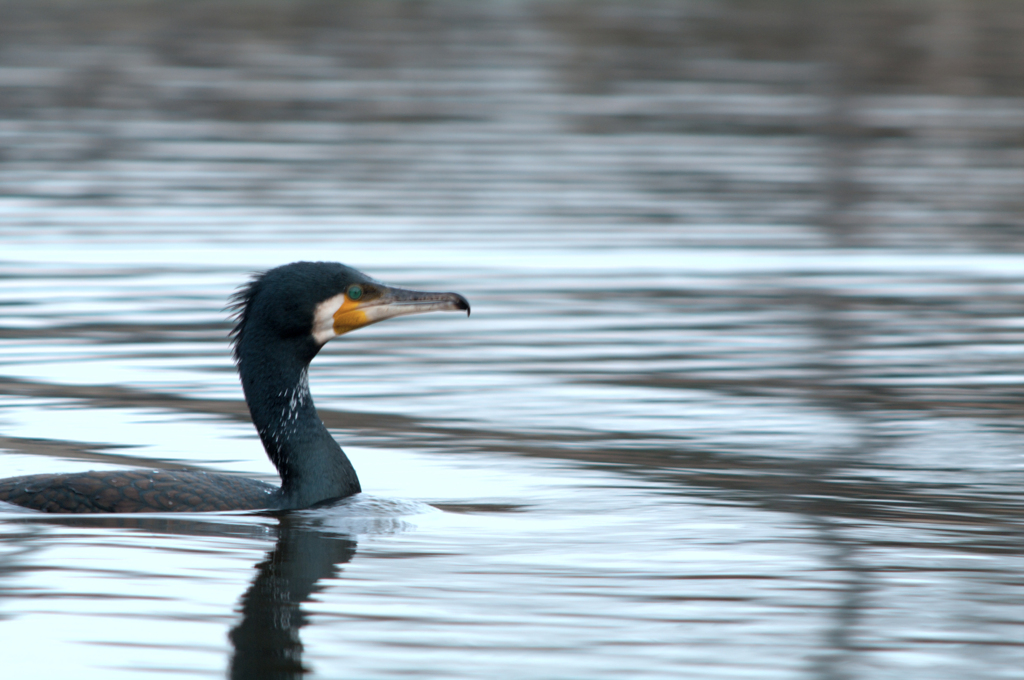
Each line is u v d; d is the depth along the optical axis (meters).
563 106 33.75
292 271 9.74
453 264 19.69
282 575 8.32
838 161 28.30
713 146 29.64
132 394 13.20
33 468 10.61
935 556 8.99
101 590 7.98
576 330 16.45
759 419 12.74
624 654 7.26
